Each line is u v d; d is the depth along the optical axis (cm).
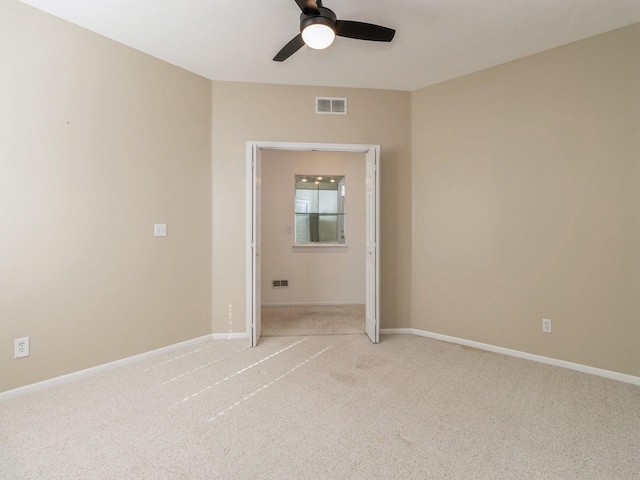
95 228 244
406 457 157
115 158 253
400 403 205
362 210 483
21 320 212
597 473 146
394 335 339
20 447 161
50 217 223
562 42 253
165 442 166
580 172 251
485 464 152
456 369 256
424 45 257
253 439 169
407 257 344
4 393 206
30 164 214
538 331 271
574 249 254
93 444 164
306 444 166
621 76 235
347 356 282
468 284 308
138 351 269
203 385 228
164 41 253
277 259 474
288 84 326
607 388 225
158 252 280
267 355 283
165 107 282
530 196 273
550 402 206
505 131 285
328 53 269
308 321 388
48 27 219
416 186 339
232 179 320
